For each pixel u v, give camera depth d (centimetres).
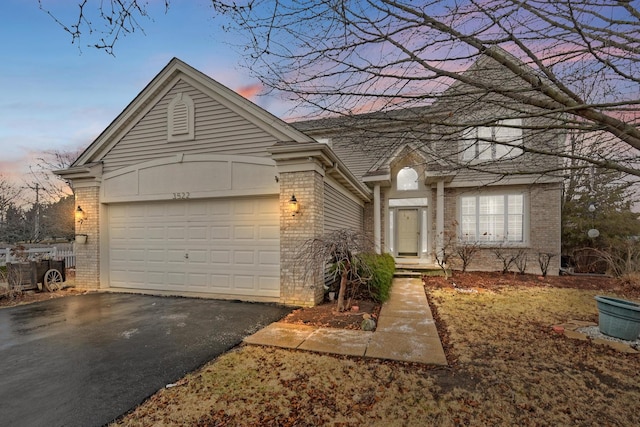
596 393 340
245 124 770
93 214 899
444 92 300
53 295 830
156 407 309
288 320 593
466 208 1230
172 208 848
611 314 511
